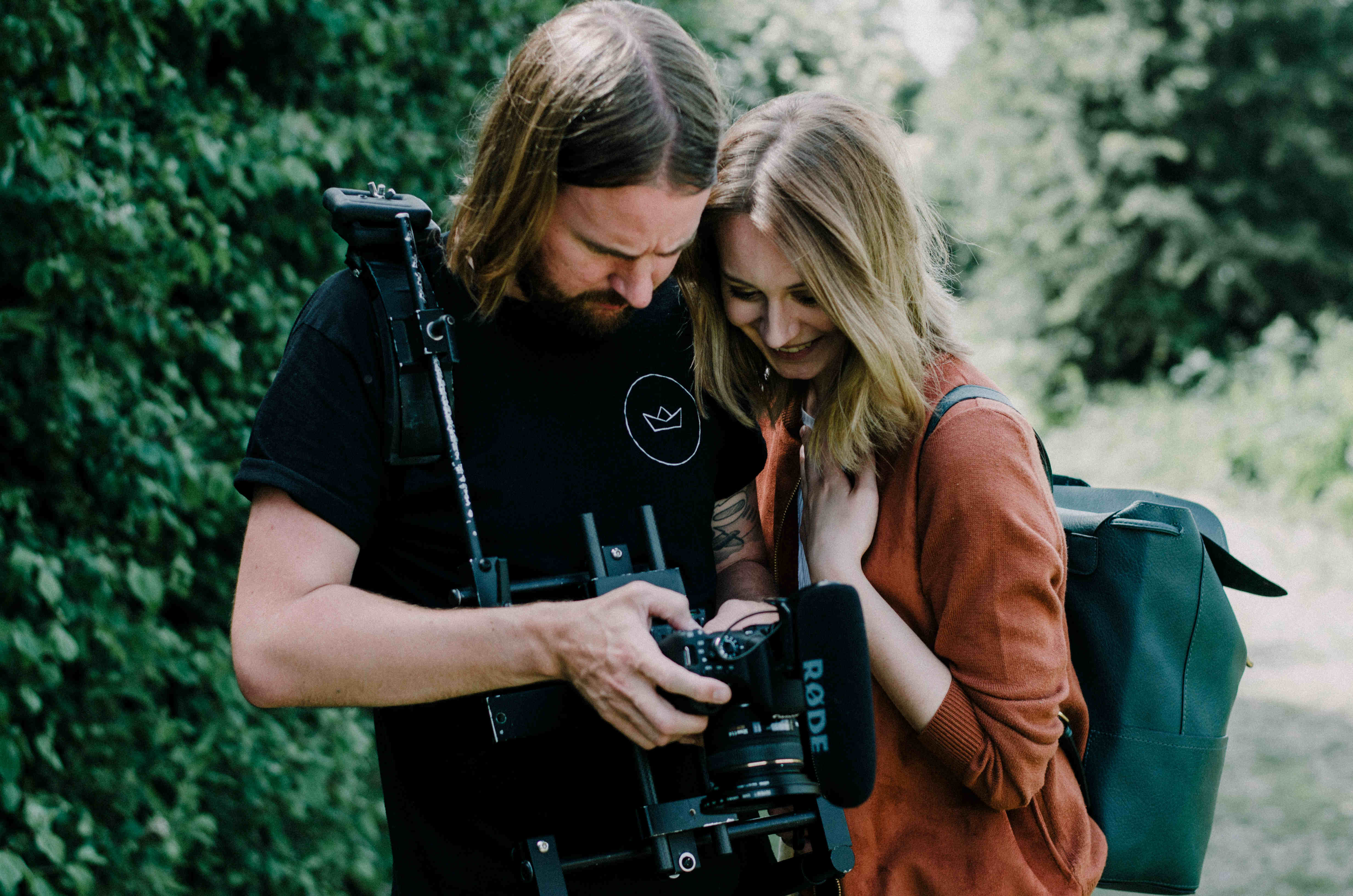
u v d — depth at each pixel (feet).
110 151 9.49
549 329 5.20
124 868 9.70
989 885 5.76
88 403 9.63
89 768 9.85
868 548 6.01
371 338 4.88
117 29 9.30
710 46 19.13
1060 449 51.55
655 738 4.56
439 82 13.51
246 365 11.37
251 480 4.71
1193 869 6.28
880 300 5.61
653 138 4.60
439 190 12.94
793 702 4.62
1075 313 60.85
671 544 5.42
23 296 9.59
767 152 5.60
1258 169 60.03
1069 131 59.67
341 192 5.08
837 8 22.25
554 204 4.72
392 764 5.16
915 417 5.86
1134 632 6.20
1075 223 60.18
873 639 5.66
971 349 6.26
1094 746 6.24
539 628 4.55
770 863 5.57
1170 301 59.93
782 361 6.14
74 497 9.77
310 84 12.16
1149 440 47.14
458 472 4.86
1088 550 6.31
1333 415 40.40
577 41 4.73
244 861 11.12
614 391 5.36
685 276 5.83
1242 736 20.54
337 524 4.72
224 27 10.52
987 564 5.55
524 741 5.01
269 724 11.47
